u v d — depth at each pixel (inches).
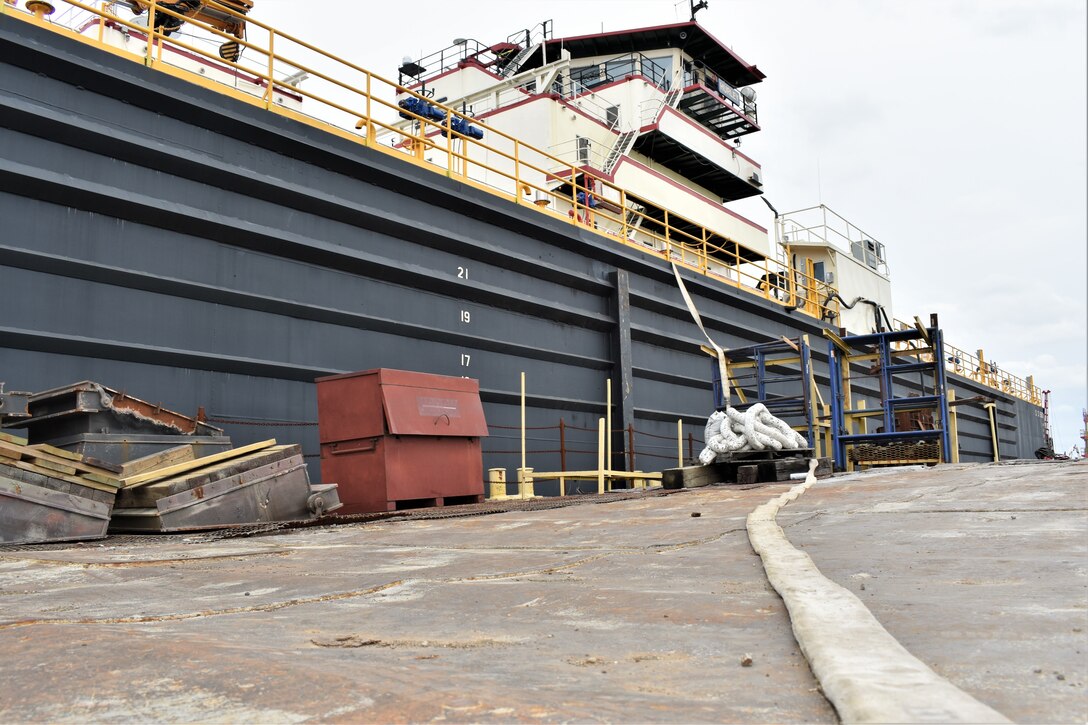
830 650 78.7
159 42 426.6
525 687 75.4
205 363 425.4
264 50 475.8
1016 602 110.3
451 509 397.1
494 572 174.4
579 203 773.9
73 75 385.7
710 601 124.1
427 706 66.9
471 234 592.1
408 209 546.0
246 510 341.4
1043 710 63.5
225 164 441.1
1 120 363.3
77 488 289.6
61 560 219.5
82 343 378.9
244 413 442.9
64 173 381.7
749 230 1077.8
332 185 498.9
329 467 426.3
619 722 62.7
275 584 169.8
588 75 1067.3
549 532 267.1
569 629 109.2
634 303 760.3
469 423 457.1
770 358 712.4
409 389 429.1
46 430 348.5
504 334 613.9
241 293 442.3
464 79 983.0
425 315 551.2
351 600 144.1
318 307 479.8
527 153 872.3
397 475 412.8
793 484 457.7
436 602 138.1
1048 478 347.6
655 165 1006.4
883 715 56.4
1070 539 174.4
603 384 713.0
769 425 563.2
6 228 362.9
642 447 746.8
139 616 128.8
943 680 66.6
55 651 92.4
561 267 673.0
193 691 73.9
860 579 138.5
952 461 708.0
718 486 510.0
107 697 73.6
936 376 665.6
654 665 85.2
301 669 79.3
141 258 406.9
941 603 112.1
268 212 463.5
